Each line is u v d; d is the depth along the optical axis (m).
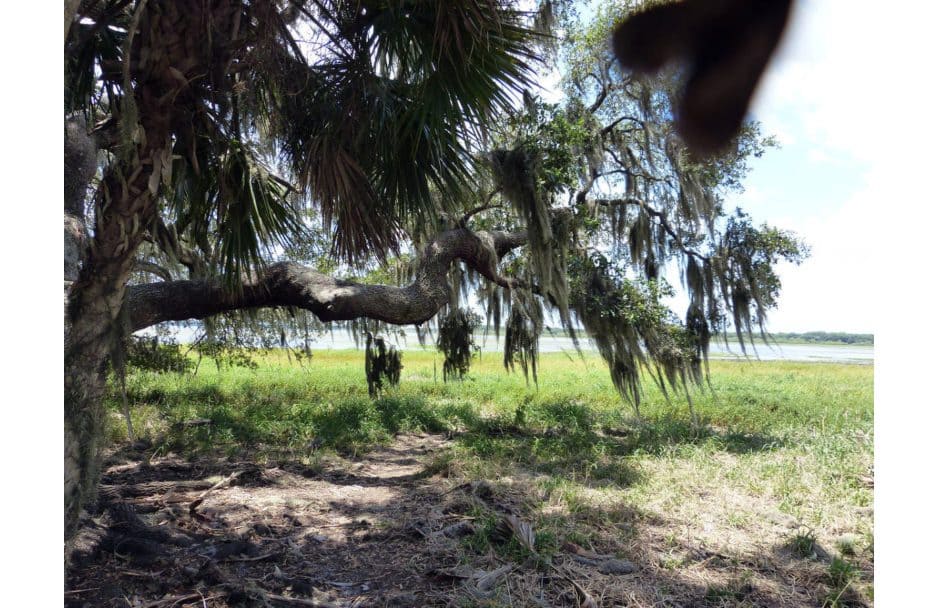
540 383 15.22
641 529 4.41
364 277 9.70
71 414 2.73
